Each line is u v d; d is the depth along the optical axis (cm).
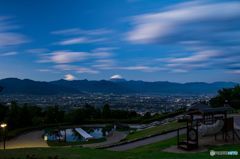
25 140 6122
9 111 7938
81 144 5272
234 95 7069
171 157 2381
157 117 8244
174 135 3872
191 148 2736
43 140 6097
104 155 2411
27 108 8581
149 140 3797
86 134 6575
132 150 3172
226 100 6550
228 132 3300
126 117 9825
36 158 2231
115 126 7831
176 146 2931
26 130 7700
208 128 2923
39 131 7794
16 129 7419
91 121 9250
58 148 2773
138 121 8806
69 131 7869
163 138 3769
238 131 3347
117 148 3488
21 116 7950
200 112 3028
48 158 2214
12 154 2405
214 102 7188
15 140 6141
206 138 3133
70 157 2300
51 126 8606
